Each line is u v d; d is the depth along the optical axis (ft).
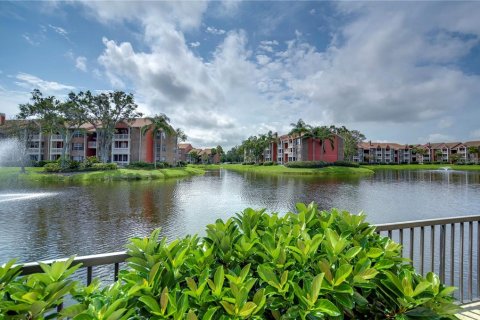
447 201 66.03
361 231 6.77
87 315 3.89
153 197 66.28
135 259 5.01
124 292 4.75
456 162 288.71
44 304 3.78
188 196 69.36
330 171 167.43
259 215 7.40
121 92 142.10
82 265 5.41
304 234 5.84
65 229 36.94
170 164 177.27
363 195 75.20
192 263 5.27
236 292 4.23
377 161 308.19
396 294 4.77
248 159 305.94
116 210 50.24
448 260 24.54
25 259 26.55
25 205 54.34
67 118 129.80
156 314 4.03
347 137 246.88
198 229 37.37
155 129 156.46
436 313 4.70
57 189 79.51
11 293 4.10
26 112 123.03
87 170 119.85
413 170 233.76
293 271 4.92
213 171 217.36
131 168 141.69
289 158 225.35
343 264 4.73
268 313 4.82
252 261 5.62
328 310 4.21
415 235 32.76
